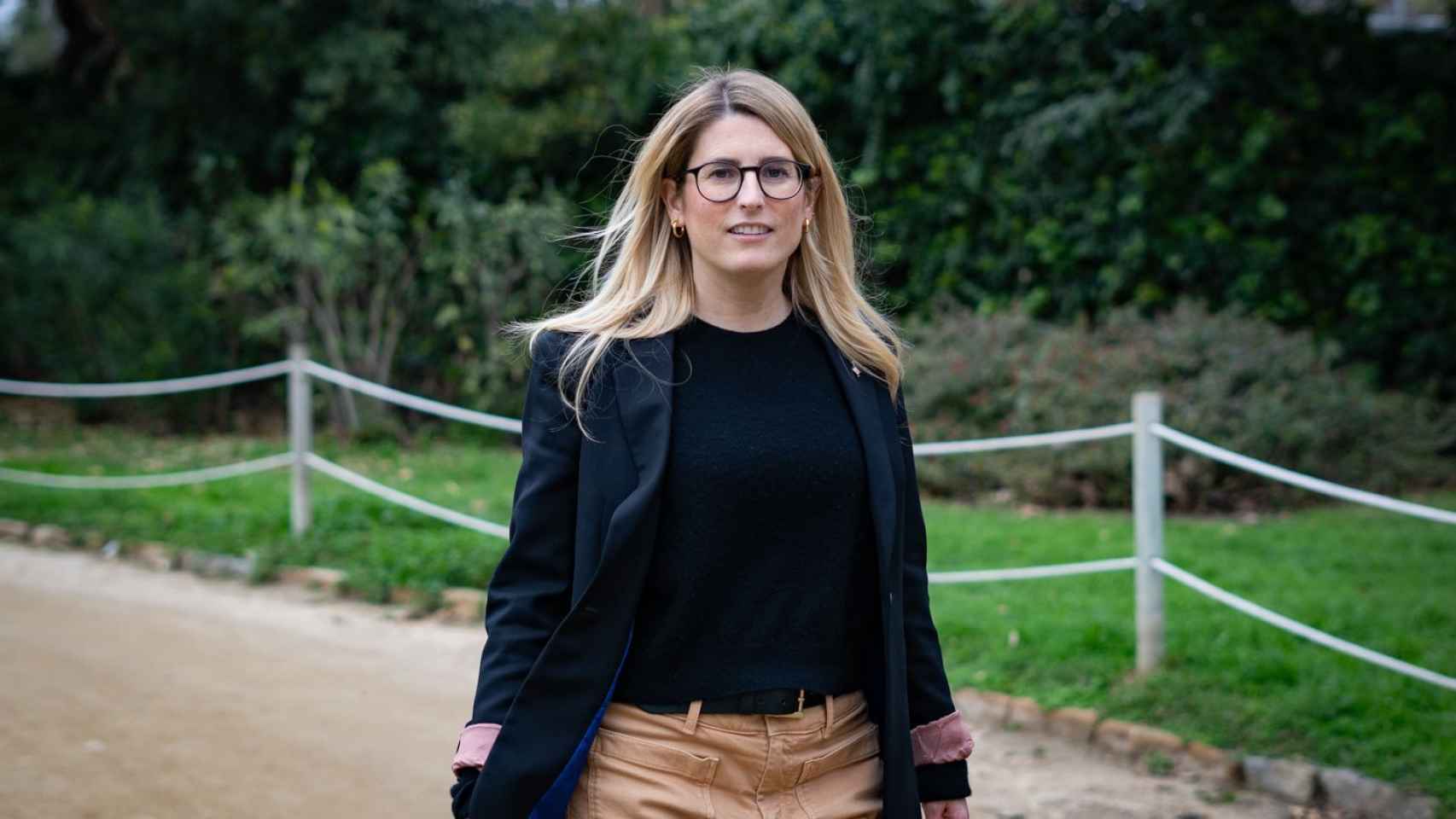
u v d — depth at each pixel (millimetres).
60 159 14203
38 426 12547
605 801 1966
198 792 4195
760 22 11336
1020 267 10641
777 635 1984
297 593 6996
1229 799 4254
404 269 12133
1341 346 9906
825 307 2143
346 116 12695
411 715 5062
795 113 2076
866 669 2105
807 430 2012
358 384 7426
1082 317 9828
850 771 2068
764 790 1983
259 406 12703
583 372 1998
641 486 1933
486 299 11680
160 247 12406
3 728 4715
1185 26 9914
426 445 11539
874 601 2068
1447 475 9008
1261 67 9797
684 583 1954
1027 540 7434
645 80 11727
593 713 1926
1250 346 8930
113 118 13992
